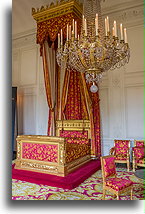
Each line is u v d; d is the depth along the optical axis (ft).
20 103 20.89
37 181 10.46
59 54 10.73
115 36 8.49
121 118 15.03
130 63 14.96
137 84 14.62
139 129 14.37
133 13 15.01
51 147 11.25
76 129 15.98
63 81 16.51
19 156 12.31
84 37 8.54
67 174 11.00
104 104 15.72
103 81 15.88
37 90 19.88
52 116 16.19
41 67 19.77
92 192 9.16
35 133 19.70
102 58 8.84
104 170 8.22
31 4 16.12
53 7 11.94
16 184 10.32
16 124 19.62
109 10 15.70
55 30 11.99
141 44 14.67
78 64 9.86
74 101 16.35
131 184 7.91
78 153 12.89
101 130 15.70
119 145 14.01
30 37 20.47
